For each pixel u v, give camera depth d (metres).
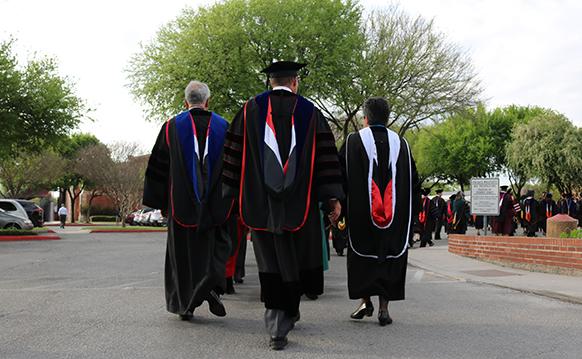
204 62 28.62
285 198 4.66
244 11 29.05
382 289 5.41
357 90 30.86
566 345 4.62
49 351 4.34
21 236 21.92
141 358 4.17
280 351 4.40
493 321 5.62
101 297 6.95
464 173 57.66
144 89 30.14
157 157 5.72
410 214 5.63
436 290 7.89
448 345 4.61
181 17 30.72
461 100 32.25
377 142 5.60
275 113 4.86
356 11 30.55
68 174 56.44
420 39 32.34
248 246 18.30
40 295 7.11
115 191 50.53
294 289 4.58
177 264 5.46
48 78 24.91
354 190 5.52
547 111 56.94
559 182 47.78
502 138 55.59
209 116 5.77
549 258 10.12
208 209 5.45
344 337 4.89
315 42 28.97
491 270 10.52
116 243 19.59
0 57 23.59
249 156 4.85
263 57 29.52
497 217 19.44
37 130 24.84
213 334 4.95
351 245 5.47
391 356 4.27
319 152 4.88
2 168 49.34
